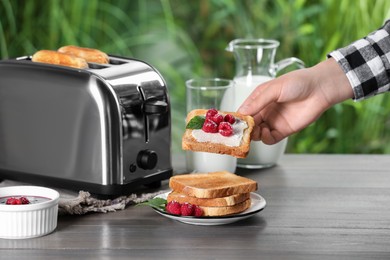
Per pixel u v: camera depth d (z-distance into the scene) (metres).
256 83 2.18
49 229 1.68
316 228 1.72
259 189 1.98
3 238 1.66
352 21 3.59
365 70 1.88
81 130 1.86
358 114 3.58
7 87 1.93
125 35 3.76
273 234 1.68
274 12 3.71
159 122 1.96
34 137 1.92
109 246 1.62
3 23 3.61
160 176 1.98
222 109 2.09
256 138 1.96
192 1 3.79
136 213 1.81
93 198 1.84
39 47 3.64
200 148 1.74
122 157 1.86
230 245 1.63
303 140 3.63
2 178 1.99
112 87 1.84
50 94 1.88
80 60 1.95
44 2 3.64
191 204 1.73
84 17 3.64
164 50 3.79
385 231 1.70
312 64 3.64
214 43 3.79
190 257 1.57
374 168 2.16
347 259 1.56
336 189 1.98
